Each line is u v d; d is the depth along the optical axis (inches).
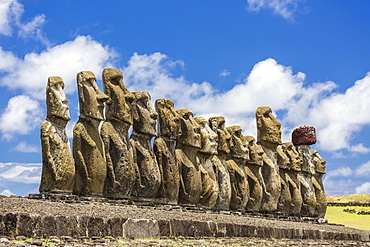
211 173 1379.2
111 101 1149.7
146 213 961.5
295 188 1710.1
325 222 1806.1
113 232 785.6
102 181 1087.6
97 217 767.1
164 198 1230.3
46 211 754.2
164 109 1275.8
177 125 1283.2
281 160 1668.3
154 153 1234.0
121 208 989.8
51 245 637.3
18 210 721.0
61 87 1055.0
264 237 1149.1
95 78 1115.3
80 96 1091.3
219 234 1015.0
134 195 1176.2
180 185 1296.8
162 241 821.9
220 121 1450.5
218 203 1406.3
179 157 1304.1
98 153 1087.0
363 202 2706.7
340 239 1441.9
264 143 1617.9
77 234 732.0
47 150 1010.1
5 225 655.8
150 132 1208.8
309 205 1771.7
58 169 1010.7
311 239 1317.7
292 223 1502.2
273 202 1583.4
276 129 1614.2
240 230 1079.0
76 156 1076.5
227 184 1421.0
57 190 1011.9
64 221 716.7
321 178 1879.9
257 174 1553.9
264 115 1625.2
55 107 1031.0
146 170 1187.3
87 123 1088.8
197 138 1327.5
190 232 946.7
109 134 1129.4
